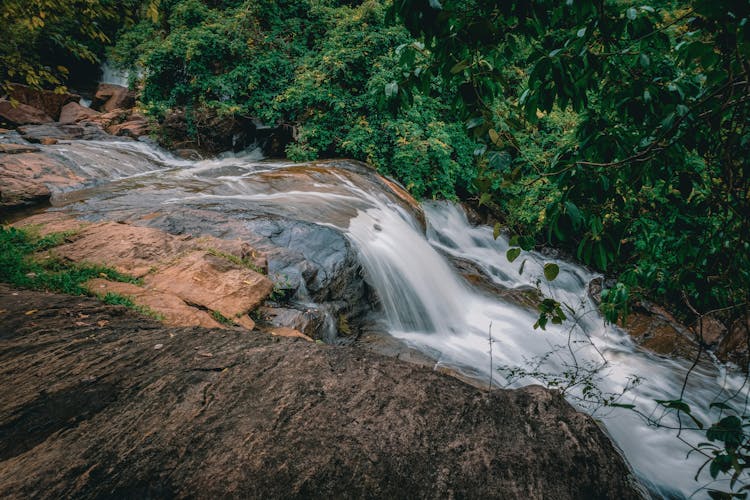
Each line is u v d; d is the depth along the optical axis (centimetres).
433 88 1230
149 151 1423
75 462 193
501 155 153
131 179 1016
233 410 232
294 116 1352
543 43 155
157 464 192
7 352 300
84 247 554
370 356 295
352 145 1187
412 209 1096
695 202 172
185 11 1440
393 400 244
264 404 237
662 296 793
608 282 920
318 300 607
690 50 133
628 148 163
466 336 708
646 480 406
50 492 177
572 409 240
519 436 218
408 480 190
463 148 1348
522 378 566
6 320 352
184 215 689
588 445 213
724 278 161
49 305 391
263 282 525
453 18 137
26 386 256
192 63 1367
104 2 528
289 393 248
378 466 196
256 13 1436
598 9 136
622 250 727
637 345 717
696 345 697
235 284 508
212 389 252
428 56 162
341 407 236
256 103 1380
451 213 1282
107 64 2311
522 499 183
